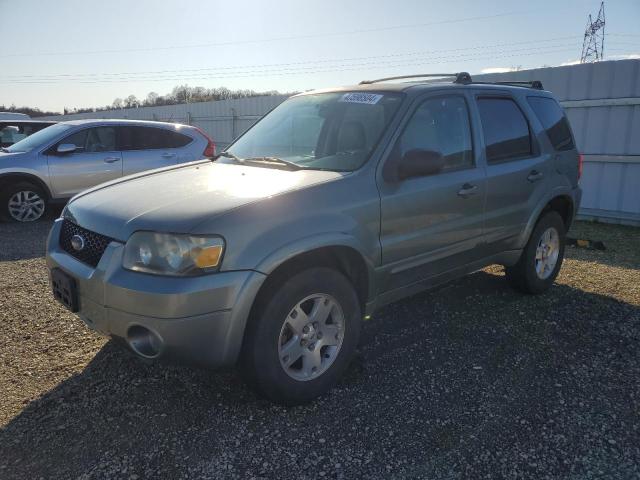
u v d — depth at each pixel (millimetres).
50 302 4594
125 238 2717
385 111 3607
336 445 2703
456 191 3773
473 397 3174
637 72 8820
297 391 2979
